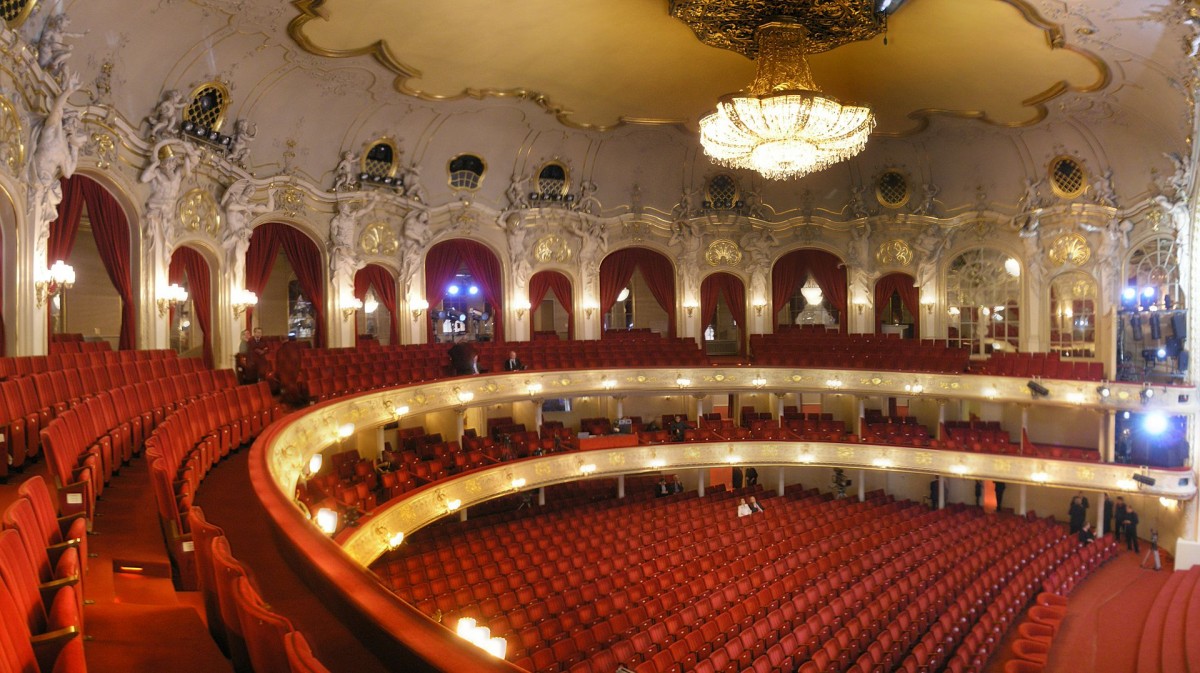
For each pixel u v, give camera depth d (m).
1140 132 21.41
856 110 15.84
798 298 30.67
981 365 23.86
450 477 17.59
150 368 12.42
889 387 24.05
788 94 15.16
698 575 17.08
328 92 19.00
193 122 16.38
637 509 21.55
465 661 2.83
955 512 23.41
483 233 24.14
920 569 18.05
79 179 13.61
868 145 25.97
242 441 11.53
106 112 13.58
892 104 21.64
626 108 22.19
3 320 11.42
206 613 4.66
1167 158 21.56
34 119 11.73
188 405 10.16
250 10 14.76
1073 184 23.80
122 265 14.64
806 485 27.14
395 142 21.77
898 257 26.98
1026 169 24.59
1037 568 19.20
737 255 27.55
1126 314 22.12
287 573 4.78
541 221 25.11
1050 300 24.45
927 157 26.08
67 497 6.11
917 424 25.80
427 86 19.53
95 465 6.96
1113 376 22.72
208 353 17.44
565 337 31.00
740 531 19.86
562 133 24.23
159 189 15.10
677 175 26.73
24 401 8.35
